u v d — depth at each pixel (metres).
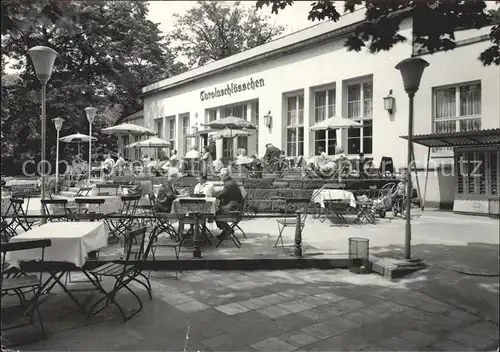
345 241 8.08
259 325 4.22
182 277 6.05
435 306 4.76
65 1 5.89
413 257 6.32
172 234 8.40
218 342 3.80
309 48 16.70
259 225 10.52
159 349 3.63
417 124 12.15
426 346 3.75
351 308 4.73
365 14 6.56
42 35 11.57
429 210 11.34
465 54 10.88
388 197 11.20
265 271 6.45
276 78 18.34
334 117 13.06
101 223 5.31
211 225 10.49
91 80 21.38
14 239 4.31
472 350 3.68
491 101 10.52
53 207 9.18
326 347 3.72
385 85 13.61
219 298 5.08
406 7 6.37
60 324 4.18
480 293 4.77
